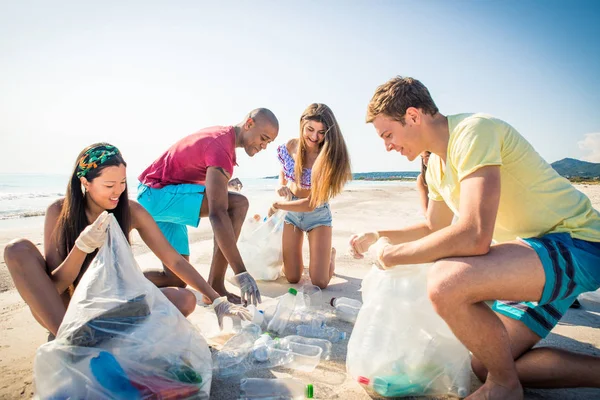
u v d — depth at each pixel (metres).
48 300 1.76
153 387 1.50
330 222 3.82
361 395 1.85
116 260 1.73
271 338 2.38
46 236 2.00
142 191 3.29
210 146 3.09
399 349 1.84
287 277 3.91
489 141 1.67
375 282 2.01
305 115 3.69
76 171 1.95
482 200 1.60
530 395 1.84
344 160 3.63
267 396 1.79
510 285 1.59
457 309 1.60
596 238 1.73
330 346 2.36
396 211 9.62
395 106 1.88
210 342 2.40
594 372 1.71
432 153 2.13
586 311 3.03
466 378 1.84
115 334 1.55
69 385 1.44
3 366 2.09
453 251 1.65
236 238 3.38
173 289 2.26
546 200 1.77
